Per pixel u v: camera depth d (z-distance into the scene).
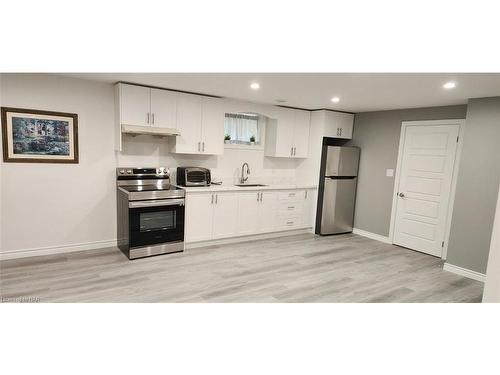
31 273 3.29
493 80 2.94
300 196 5.27
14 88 3.44
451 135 4.29
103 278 3.26
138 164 4.26
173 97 4.09
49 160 3.69
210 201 4.36
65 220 3.87
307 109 5.38
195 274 3.48
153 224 3.90
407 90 3.54
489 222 3.64
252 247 4.51
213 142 4.51
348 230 5.58
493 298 2.07
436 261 4.31
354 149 5.38
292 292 3.18
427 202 4.57
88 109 3.85
